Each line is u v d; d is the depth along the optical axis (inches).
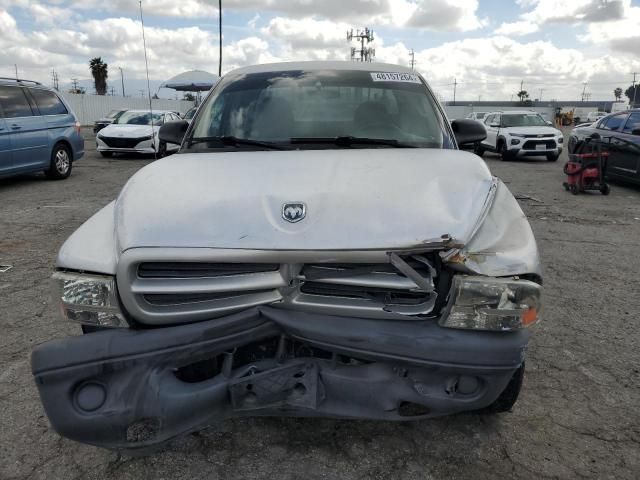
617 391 117.7
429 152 111.5
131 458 96.1
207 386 81.2
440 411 83.4
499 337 80.0
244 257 78.5
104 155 629.9
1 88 379.2
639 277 196.2
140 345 78.0
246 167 100.8
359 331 79.4
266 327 81.9
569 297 175.2
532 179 469.4
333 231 79.8
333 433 102.4
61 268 85.2
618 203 350.0
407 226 80.5
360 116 127.5
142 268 80.5
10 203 334.0
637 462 94.6
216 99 137.8
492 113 708.7
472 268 78.3
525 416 108.1
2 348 137.7
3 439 101.4
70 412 77.1
